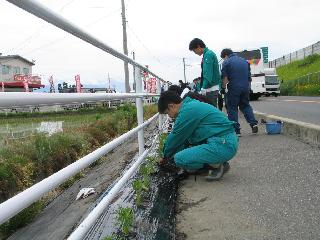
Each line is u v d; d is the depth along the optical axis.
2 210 1.12
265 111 13.85
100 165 8.20
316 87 31.25
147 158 4.87
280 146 5.88
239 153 5.53
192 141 4.32
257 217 2.89
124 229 2.70
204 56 6.84
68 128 14.78
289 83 41.03
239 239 2.51
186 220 2.93
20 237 4.91
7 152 9.78
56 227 4.34
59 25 1.78
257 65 25.88
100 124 15.58
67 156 10.90
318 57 46.84
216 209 3.14
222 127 4.14
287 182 3.79
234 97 7.11
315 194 3.33
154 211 3.18
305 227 2.63
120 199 3.50
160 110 4.29
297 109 14.36
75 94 1.88
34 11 1.48
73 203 5.02
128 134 3.36
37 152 9.93
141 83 4.82
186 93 4.38
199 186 3.89
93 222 2.03
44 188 1.44
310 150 5.35
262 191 3.54
